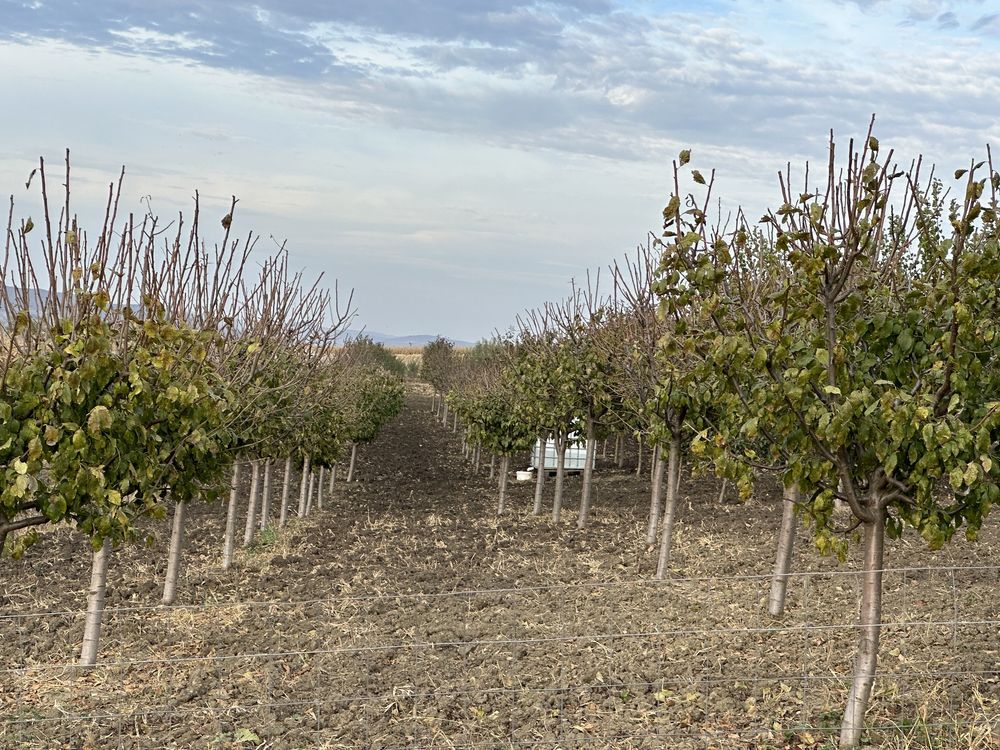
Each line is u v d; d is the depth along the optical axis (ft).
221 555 49.11
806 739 22.97
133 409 20.49
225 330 29.22
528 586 42.32
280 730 24.80
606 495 71.87
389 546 52.44
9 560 45.93
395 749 23.54
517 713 25.64
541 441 66.13
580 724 24.77
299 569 46.52
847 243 19.33
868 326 21.53
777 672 28.07
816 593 37.83
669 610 36.22
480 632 33.65
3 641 33.50
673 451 43.32
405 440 125.18
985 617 33.19
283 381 35.35
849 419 19.25
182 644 32.91
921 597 36.06
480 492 77.51
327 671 29.63
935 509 20.63
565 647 31.58
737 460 22.04
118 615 36.58
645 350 41.45
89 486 19.31
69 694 28.04
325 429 58.80
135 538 20.43
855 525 22.38
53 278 19.95
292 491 78.64
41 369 19.33
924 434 19.11
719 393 21.79
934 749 22.08
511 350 74.54
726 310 20.80
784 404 20.07
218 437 24.17
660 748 23.04
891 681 26.37
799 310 20.07
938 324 21.06
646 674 28.30
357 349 60.95
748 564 44.57
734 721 24.59
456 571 45.85
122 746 24.11
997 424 19.81
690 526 55.98
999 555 43.04
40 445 18.33
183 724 25.48
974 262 19.39
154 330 20.16
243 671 29.76
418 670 29.48
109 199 21.03
